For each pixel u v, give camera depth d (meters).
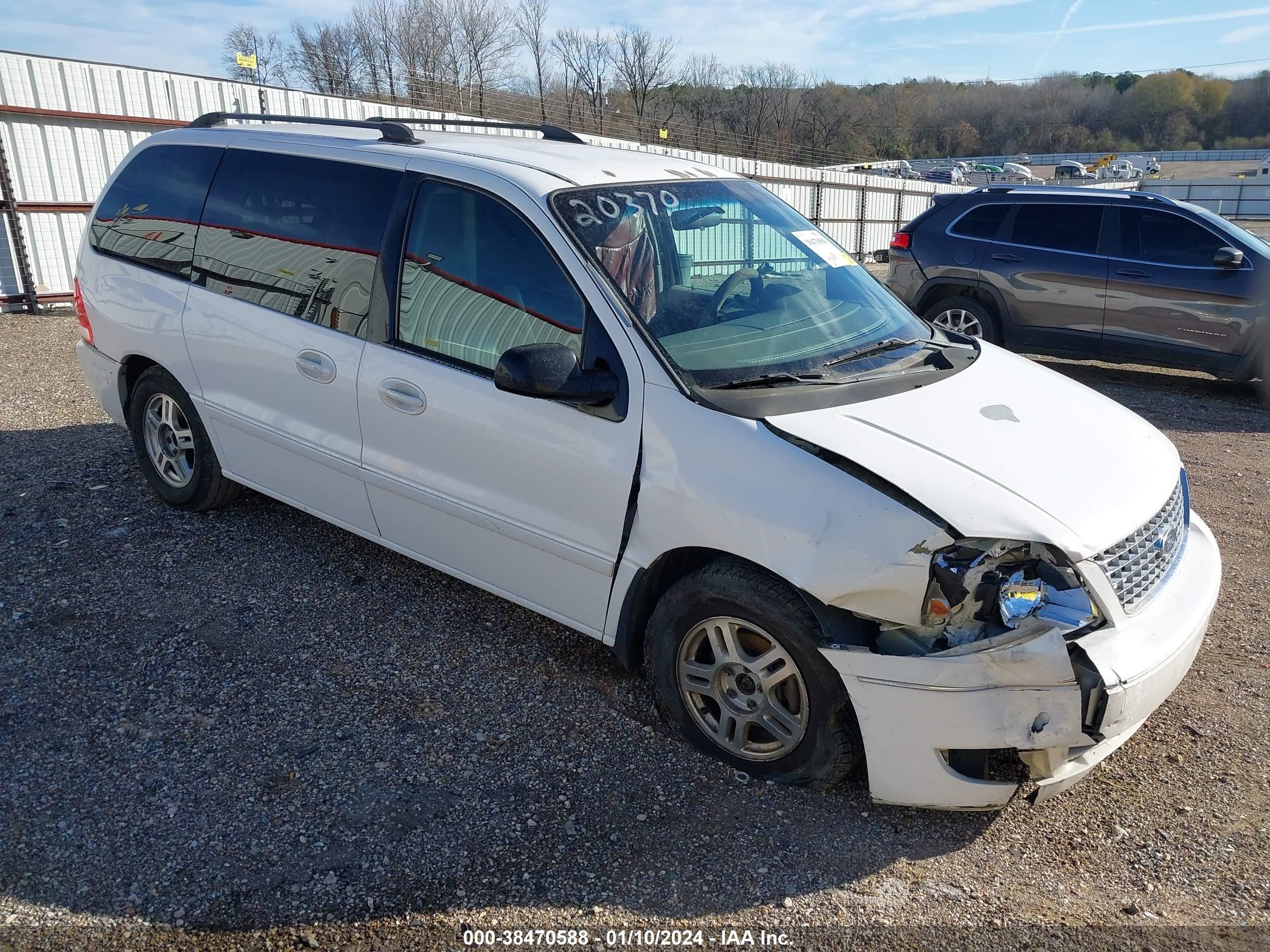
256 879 2.57
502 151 3.80
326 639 3.82
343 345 3.78
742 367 3.15
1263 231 37.59
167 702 3.35
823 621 2.72
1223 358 8.53
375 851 2.69
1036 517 2.64
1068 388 3.63
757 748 3.04
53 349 9.23
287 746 3.14
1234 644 4.06
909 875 2.69
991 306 9.65
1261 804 3.02
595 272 3.19
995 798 2.69
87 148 11.97
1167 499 3.06
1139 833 2.89
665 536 2.98
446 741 3.20
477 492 3.47
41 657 3.59
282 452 4.16
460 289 3.49
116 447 6.02
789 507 2.72
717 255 3.61
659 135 34.25
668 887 2.61
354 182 3.85
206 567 4.37
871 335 3.63
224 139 4.44
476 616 4.04
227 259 4.27
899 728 2.67
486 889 2.57
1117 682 2.54
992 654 2.55
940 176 60.34
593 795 2.96
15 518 4.83
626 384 3.06
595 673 3.64
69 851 2.64
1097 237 9.01
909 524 2.60
